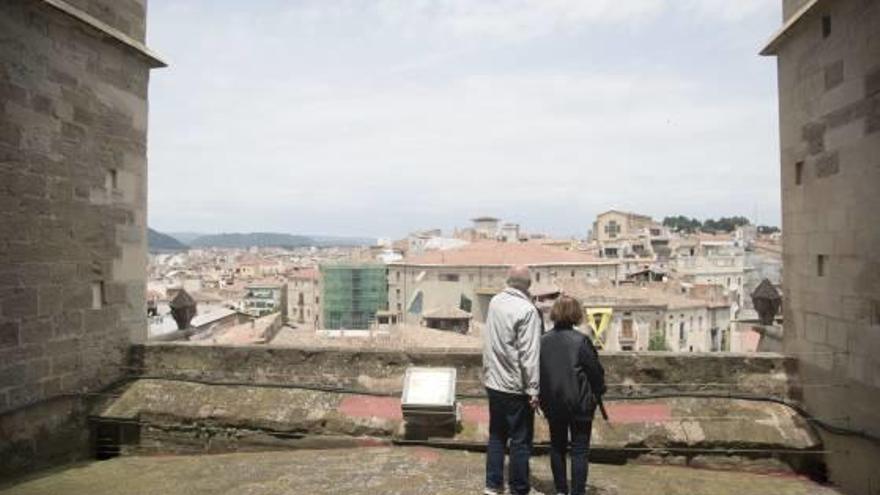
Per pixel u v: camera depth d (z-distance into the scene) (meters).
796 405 7.78
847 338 6.79
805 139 7.70
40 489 6.69
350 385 8.62
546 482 6.58
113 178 8.74
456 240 116.75
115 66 8.77
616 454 7.49
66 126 7.86
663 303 53.19
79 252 8.09
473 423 7.82
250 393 8.57
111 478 7.07
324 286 93.25
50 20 7.60
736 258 96.88
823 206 7.29
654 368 8.12
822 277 7.32
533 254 78.50
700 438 7.41
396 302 86.88
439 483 6.59
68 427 7.87
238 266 171.88
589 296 54.38
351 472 6.97
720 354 8.09
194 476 7.05
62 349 7.80
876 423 6.27
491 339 5.93
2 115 6.94
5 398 7.00
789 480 7.11
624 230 135.75
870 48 6.36
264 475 6.99
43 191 7.51
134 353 9.00
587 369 5.72
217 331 32.91
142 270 9.38
